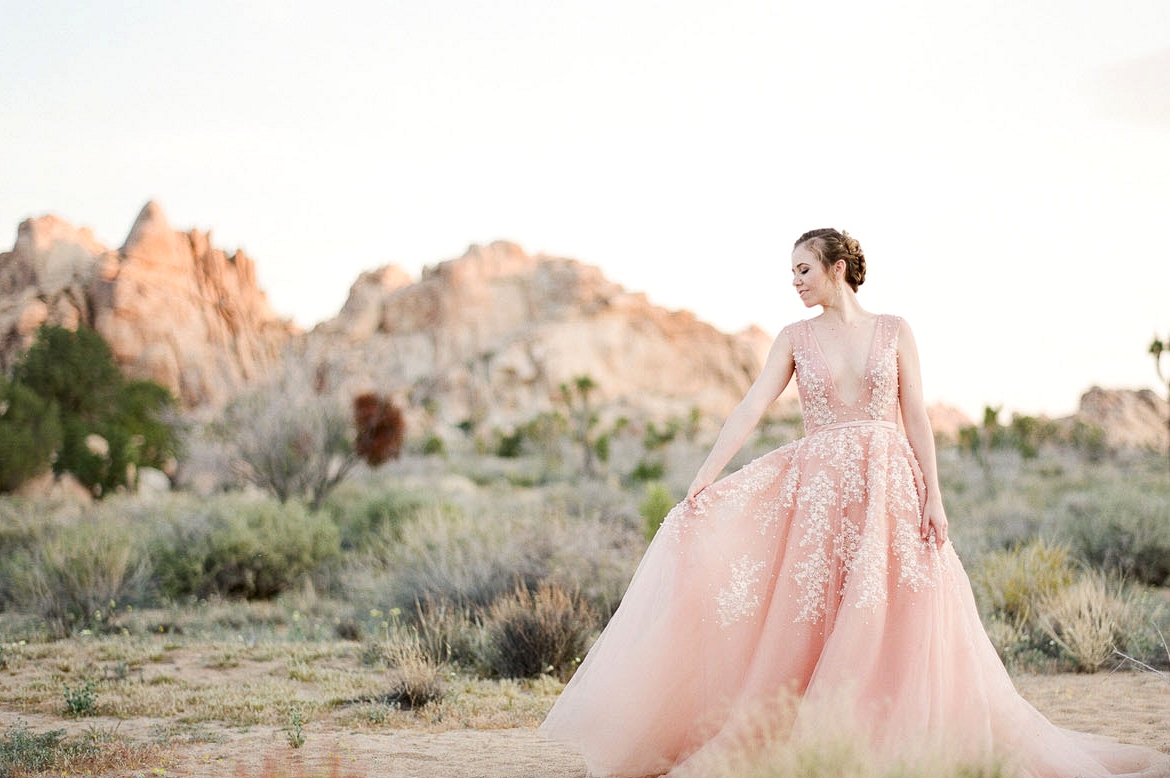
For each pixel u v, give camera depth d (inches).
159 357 3821.4
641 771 167.8
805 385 179.5
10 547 612.1
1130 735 213.9
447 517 644.1
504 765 189.8
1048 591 383.2
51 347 1466.5
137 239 4306.1
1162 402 3919.8
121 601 462.6
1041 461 1825.8
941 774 135.2
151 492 1216.2
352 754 200.4
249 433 822.5
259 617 474.3
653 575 174.2
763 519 174.6
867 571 161.3
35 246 4168.3
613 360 6870.1
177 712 255.4
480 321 7140.8
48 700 270.1
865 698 154.4
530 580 406.9
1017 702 166.7
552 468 2288.4
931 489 170.7
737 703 162.4
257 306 4510.3
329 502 852.0
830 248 179.9
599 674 171.0
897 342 178.9
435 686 269.0
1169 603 434.3
